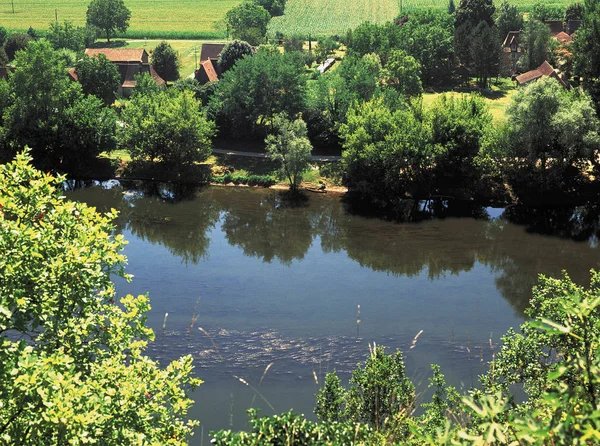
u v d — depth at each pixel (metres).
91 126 96.81
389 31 160.50
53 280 21.34
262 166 99.38
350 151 89.81
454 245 74.94
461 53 151.50
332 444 13.27
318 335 53.56
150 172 97.62
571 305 7.87
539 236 77.12
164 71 152.38
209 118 106.62
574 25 185.25
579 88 118.50
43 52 96.19
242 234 78.50
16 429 16.88
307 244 75.56
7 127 97.44
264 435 14.02
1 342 17.95
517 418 7.26
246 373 47.47
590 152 85.56
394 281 65.25
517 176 86.69
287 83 103.56
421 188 89.06
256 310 58.19
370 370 26.39
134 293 61.47
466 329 54.78
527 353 28.33
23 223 23.09
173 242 75.62
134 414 19.55
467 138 87.19
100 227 24.75
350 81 108.00
